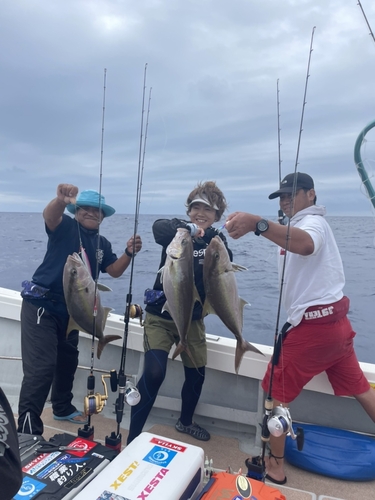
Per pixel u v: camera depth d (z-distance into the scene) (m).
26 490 1.55
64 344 2.82
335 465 2.42
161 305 2.60
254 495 1.59
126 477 1.58
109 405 3.21
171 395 3.13
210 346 2.93
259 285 6.03
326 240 2.31
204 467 1.78
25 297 2.63
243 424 2.91
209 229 2.69
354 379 2.45
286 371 2.34
